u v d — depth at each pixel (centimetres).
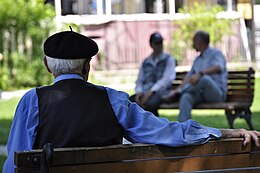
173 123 754
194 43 1973
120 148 707
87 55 769
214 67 1925
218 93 1908
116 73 3884
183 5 4775
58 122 741
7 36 3425
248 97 1947
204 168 750
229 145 758
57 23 3719
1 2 3419
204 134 749
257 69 4228
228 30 4172
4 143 1872
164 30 4222
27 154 663
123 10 4866
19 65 3425
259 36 4531
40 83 3466
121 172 710
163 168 732
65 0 4841
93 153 692
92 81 3728
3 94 3225
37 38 3438
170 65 1983
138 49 4188
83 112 745
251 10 4581
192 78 1905
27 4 3459
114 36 4159
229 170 733
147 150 722
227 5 4778
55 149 681
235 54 4262
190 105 1888
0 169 1473
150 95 1944
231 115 1917
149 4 4866
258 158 773
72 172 686
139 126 755
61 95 754
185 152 741
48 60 773
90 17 4184
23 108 758
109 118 751
